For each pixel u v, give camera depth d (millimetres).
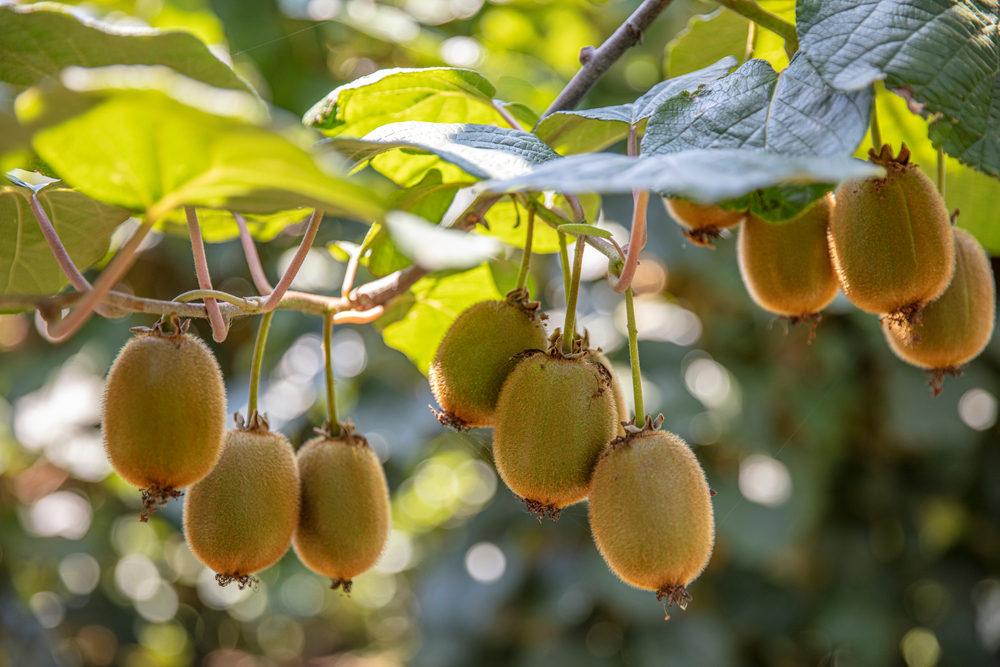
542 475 724
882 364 1354
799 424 1380
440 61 1209
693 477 720
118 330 1441
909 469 1463
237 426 768
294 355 1370
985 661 1380
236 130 598
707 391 1430
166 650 2242
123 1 1268
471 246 614
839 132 676
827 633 1420
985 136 678
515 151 719
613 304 1428
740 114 696
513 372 745
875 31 688
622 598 1358
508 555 1499
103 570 1794
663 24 1407
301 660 3701
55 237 713
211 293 712
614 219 1312
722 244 1281
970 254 765
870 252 729
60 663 1600
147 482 721
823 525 1464
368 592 3604
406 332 944
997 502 1388
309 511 772
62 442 1640
